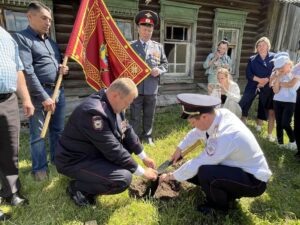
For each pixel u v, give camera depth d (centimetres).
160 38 588
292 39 772
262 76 452
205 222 240
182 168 244
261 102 461
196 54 652
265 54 451
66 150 248
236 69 727
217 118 225
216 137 222
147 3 516
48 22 279
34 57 280
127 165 248
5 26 436
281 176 331
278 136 420
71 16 495
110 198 268
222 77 403
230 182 227
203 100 221
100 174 244
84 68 315
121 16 532
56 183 291
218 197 239
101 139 232
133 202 260
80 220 237
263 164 231
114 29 346
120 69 365
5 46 227
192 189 282
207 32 655
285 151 401
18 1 429
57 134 328
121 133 260
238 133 220
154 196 269
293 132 411
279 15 713
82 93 539
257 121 486
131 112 409
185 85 657
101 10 334
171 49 626
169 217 243
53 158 339
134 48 394
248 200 276
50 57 292
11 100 244
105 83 349
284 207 267
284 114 398
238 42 708
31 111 268
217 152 221
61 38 495
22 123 468
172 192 276
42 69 284
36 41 280
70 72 518
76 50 291
